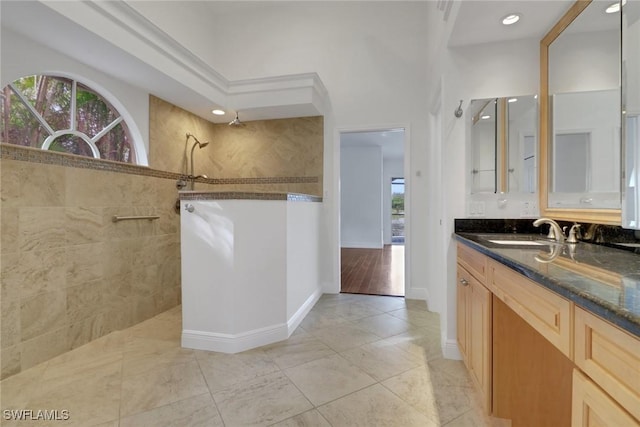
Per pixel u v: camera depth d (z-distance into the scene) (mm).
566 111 1799
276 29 3838
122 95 2701
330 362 2059
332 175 3691
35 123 2139
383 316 2928
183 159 3438
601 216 1523
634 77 1257
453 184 2160
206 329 2244
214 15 3926
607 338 661
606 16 1535
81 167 2293
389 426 1461
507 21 1839
